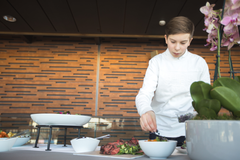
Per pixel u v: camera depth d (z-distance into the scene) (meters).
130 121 2.25
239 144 0.36
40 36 3.73
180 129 1.12
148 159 0.53
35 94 3.56
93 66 3.66
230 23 0.47
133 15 2.82
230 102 0.39
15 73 3.62
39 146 1.05
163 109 1.18
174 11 2.73
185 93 1.14
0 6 2.67
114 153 0.61
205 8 0.52
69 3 2.58
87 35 3.44
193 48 3.67
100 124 2.10
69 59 3.68
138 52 3.71
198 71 1.12
